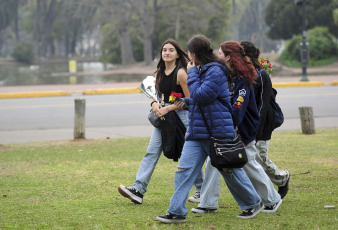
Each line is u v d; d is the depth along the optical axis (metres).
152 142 18.23
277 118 17.00
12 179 22.33
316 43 145.38
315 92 63.12
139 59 183.62
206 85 14.52
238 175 15.37
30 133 38.56
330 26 167.62
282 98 57.09
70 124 43.09
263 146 16.98
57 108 53.16
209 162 16.98
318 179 21.34
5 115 48.78
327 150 27.86
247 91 15.06
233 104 15.04
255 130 15.68
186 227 15.14
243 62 15.02
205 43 14.96
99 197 19.16
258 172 16.17
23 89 77.12
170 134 17.53
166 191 20.06
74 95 67.62
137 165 25.31
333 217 15.79
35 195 19.42
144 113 48.00
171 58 17.48
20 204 18.08
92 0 179.88
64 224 15.62
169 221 15.48
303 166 23.92
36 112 50.41
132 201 18.06
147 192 19.92
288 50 147.25
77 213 16.86
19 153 29.16
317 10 167.88
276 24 178.12
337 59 146.75
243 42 16.44
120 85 81.81
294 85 73.56
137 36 167.50
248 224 15.22
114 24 168.62
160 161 26.20
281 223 15.26
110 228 15.16
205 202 16.92
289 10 173.12
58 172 23.81
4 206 17.81
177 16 157.88
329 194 18.86
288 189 19.88
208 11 160.38
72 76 133.75
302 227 14.80
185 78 17.25
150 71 139.88
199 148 15.28
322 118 43.00
